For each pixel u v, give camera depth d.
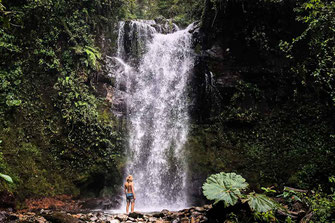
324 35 7.50
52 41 9.55
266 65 10.56
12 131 8.18
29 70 9.05
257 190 9.06
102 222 5.25
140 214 5.80
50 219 5.16
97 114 9.62
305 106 9.97
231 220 4.25
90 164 9.12
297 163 9.08
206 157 10.16
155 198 9.74
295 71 9.98
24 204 7.29
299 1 9.59
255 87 10.70
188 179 9.89
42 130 8.75
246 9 10.18
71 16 10.18
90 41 10.50
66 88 9.41
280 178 9.08
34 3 9.19
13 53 8.81
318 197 4.65
